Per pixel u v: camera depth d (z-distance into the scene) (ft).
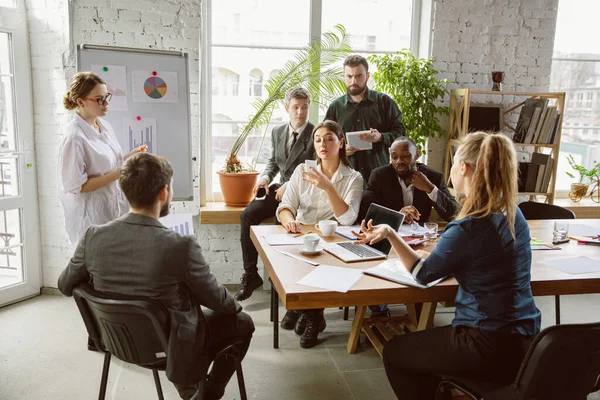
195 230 12.62
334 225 8.34
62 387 8.00
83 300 5.67
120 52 10.98
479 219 5.53
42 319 10.55
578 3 14.06
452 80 13.29
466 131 12.45
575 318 11.20
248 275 11.45
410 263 6.06
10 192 11.18
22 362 8.75
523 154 13.92
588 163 14.84
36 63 11.16
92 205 8.91
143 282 5.27
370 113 12.00
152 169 5.38
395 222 7.88
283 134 12.00
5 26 10.58
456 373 5.57
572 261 7.33
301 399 7.82
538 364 4.71
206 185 13.25
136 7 11.39
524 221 5.75
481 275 5.54
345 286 6.09
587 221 10.10
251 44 12.92
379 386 8.23
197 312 5.64
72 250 11.68
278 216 9.64
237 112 13.17
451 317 10.94
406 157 9.59
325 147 9.32
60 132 11.27
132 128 11.28
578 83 14.49
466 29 13.12
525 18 13.32
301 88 11.65
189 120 11.69
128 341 5.49
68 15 10.87
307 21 13.10
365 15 13.34
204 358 5.73
